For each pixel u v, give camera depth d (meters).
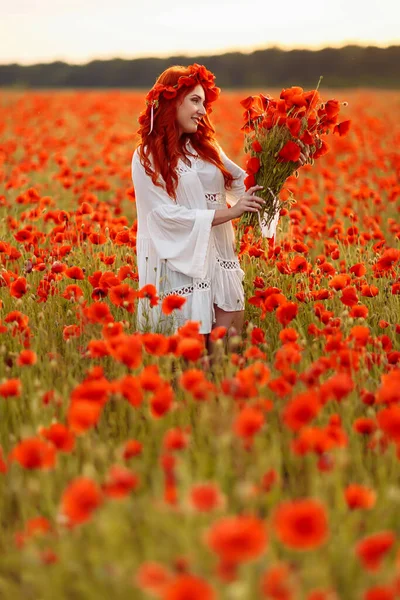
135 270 4.95
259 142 3.98
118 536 1.86
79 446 2.54
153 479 2.33
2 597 1.99
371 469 2.50
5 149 12.48
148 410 2.73
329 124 3.98
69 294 3.95
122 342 2.65
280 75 53.25
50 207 8.45
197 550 1.76
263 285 4.05
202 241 3.90
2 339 3.63
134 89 54.94
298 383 2.83
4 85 60.84
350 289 3.46
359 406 2.82
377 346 3.32
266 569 1.69
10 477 2.38
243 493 1.94
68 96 33.78
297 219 5.86
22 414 2.86
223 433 2.28
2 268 4.48
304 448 2.09
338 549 1.91
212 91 4.05
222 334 3.09
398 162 10.52
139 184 4.04
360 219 7.71
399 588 1.58
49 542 2.00
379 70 51.59
